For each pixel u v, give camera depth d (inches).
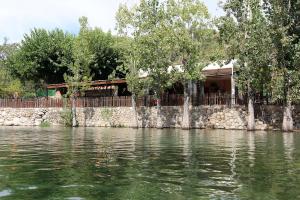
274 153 611.8
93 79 2208.4
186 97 1503.4
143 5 1504.7
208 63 1441.9
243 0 1314.0
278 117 1387.8
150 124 1669.5
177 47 1423.5
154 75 1507.1
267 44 1263.5
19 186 341.1
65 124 1865.2
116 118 1763.0
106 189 328.5
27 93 2301.9
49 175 396.2
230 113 1480.1
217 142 839.1
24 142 838.5
